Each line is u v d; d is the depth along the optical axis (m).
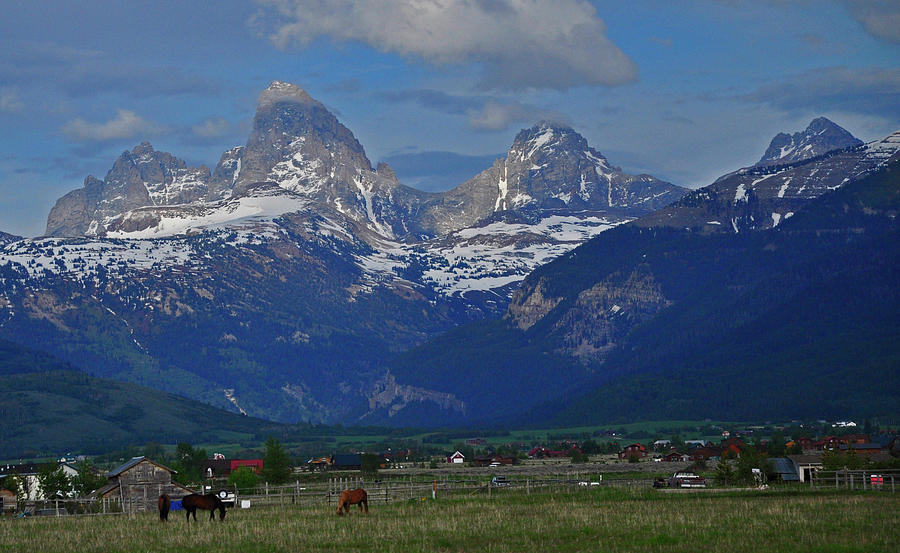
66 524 107.50
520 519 98.06
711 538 84.44
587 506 113.00
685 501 118.50
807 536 84.25
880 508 103.31
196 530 94.56
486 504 120.81
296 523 98.69
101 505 146.50
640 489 146.75
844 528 88.75
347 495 109.75
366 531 91.31
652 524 92.50
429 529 91.56
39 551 84.62
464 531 90.25
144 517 114.88
